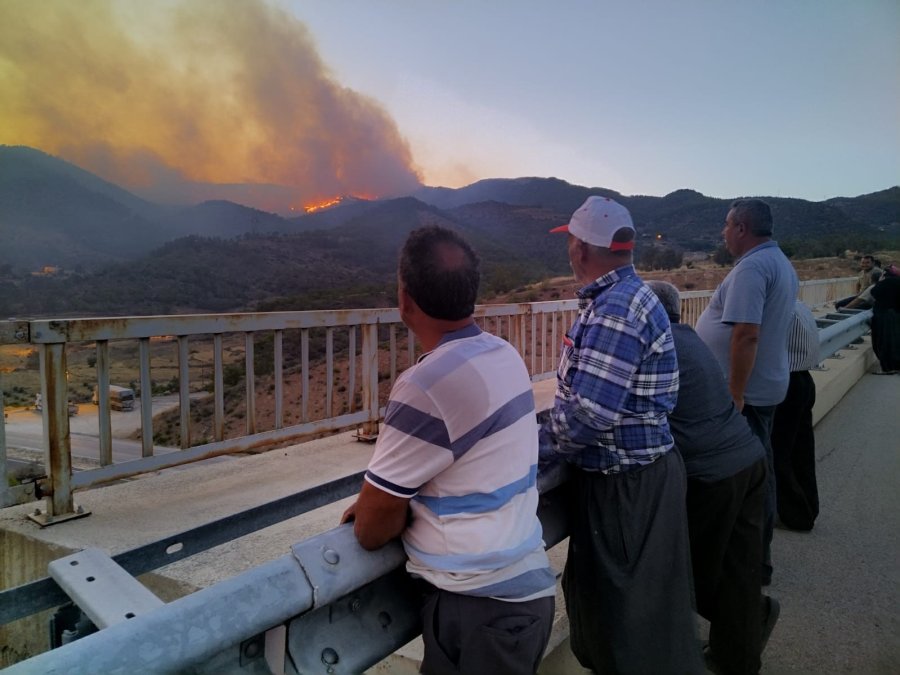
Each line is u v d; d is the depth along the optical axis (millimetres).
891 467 4848
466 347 1422
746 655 2287
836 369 7281
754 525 2291
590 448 1877
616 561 1840
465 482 1360
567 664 2291
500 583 1352
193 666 995
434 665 1375
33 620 3305
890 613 2838
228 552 3035
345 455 4707
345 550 1303
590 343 1809
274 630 1166
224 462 4547
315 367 17688
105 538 3119
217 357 3834
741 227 3068
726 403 2279
